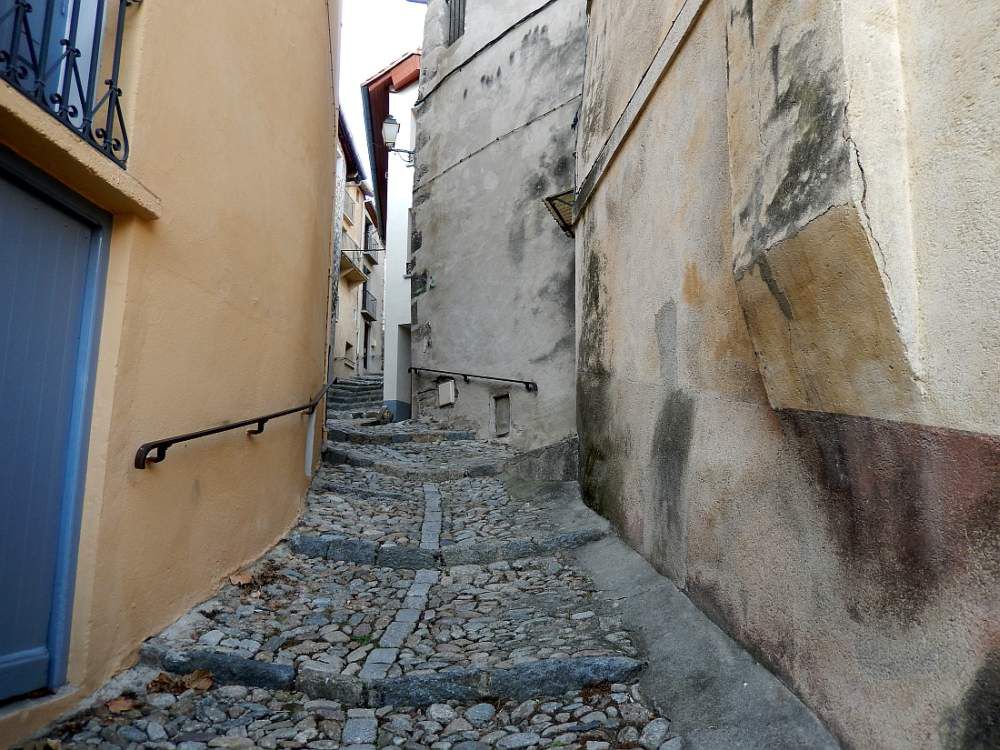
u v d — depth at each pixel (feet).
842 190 5.35
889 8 5.44
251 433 12.30
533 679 8.99
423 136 36.14
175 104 9.19
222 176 10.82
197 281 10.07
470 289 30.94
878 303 5.27
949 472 4.80
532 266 27.61
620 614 10.66
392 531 15.70
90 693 7.91
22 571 7.19
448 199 33.24
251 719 8.26
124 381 8.32
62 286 7.69
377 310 79.00
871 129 5.34
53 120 6.68
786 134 6.39
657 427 11.59
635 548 12.66
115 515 8.23
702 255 9.78
